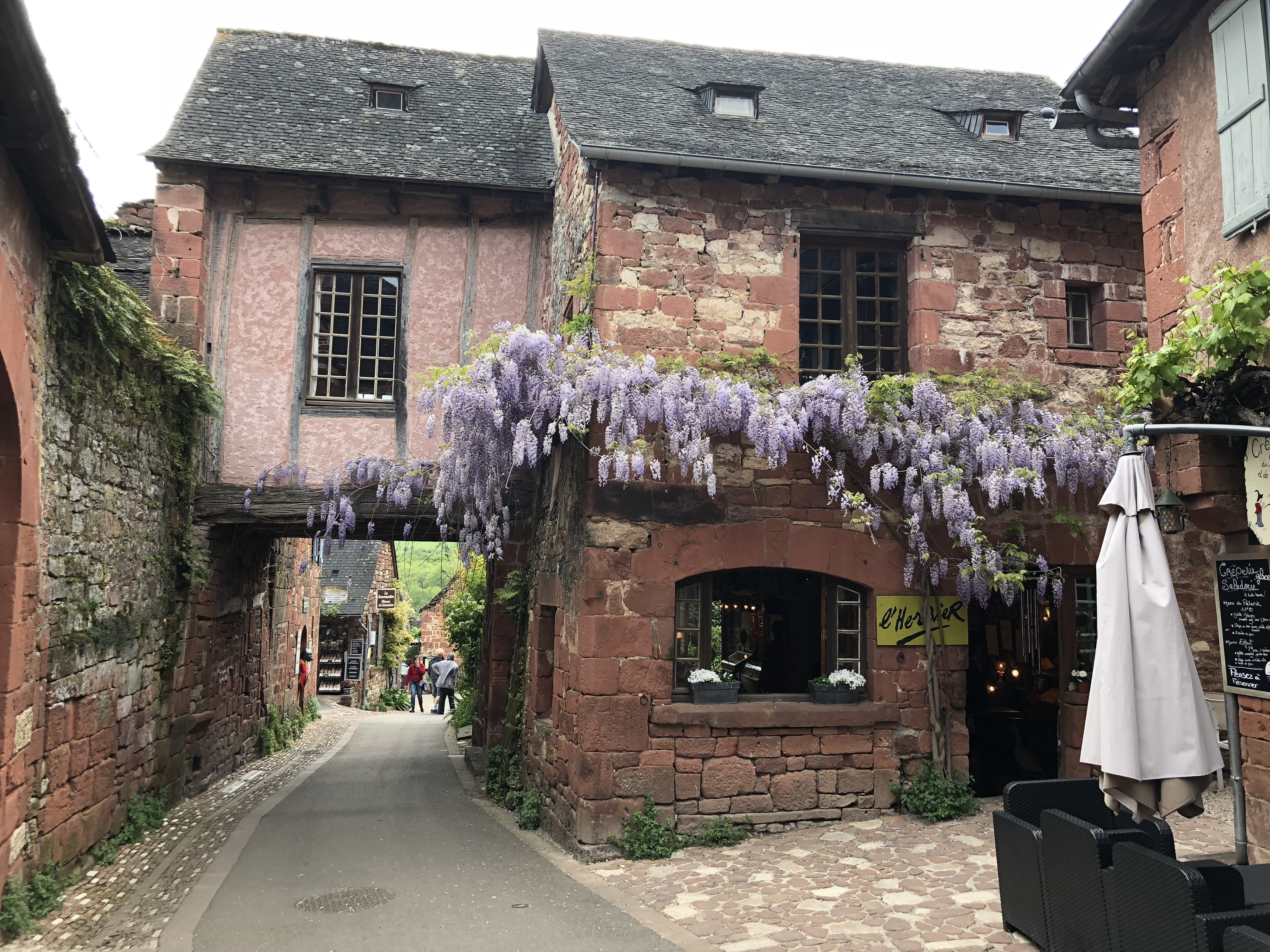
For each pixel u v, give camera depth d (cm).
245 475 991
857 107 1038
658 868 669
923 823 750
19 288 539
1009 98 1147
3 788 523
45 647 599
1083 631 859
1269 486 496
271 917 566
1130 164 943
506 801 955
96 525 701
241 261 1014
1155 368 539
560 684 816
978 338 838
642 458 696
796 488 786
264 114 1097
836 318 852
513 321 1035
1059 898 447
